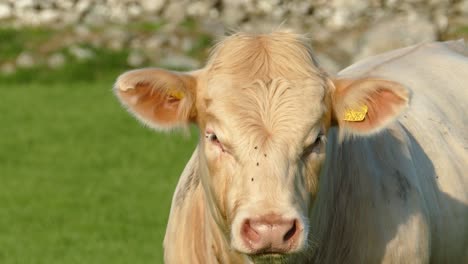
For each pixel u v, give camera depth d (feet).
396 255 28.27
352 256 28.30
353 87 26.61
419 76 33.30
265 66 26.13
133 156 79.46
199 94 26.50
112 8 126.00
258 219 24.14
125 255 54.44
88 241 57.82
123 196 68.54
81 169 75.82
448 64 34.58
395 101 26.55
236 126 25.36
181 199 30.01
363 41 91.20
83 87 106.22
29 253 55.26
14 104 98.17
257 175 24.85
